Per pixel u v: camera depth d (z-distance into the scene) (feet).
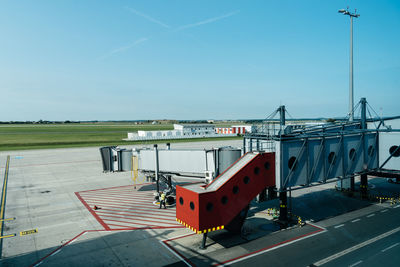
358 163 72.33
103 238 55.16
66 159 170.81
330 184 104.47
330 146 64.90
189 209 49.60
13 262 45.34
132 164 87.76
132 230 59.57
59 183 108.47
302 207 75.36
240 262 44.60
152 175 85.87
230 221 51.21
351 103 94.38
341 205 76.74
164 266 43.57
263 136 60.80
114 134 419.33
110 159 88.07
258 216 68.28
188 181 114.01
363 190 82.28
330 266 43.16
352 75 94.53
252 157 55.83
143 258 46.32
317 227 60.23
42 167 143.95
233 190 51.57
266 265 43.52
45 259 46.29
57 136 372.38
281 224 62.13
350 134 69.77
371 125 83.05
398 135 73.26
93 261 45.37
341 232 57.21
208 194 47.62
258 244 51.65
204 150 70.13
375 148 77.15
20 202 82.33
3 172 130.62
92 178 118.32
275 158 57.62
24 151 211.61
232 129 376.07
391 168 74.79
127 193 93.25
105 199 85.71
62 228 61.05
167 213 71.67
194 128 365.20
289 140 57.77
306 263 44.19
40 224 63.77
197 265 43.73
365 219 65.10
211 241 53.31
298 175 59.82
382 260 45.06
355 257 46.16
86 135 394.32
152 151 81.82
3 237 56.24
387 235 55.42
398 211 70.85
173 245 51.55
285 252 48.19
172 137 320.70
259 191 55.57
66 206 78.28
